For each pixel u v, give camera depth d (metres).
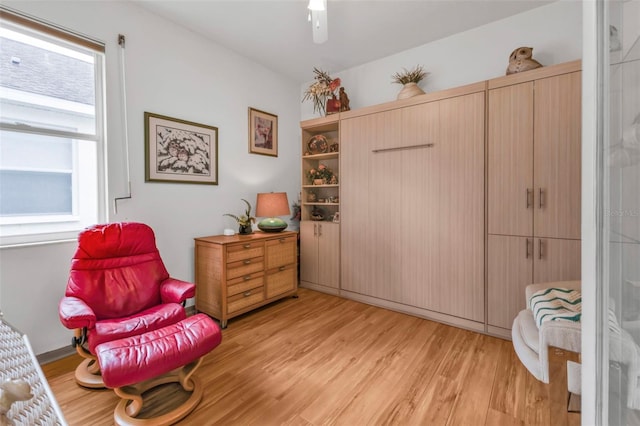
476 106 2.38
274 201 3.18
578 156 1.99
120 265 2.03
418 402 1.58
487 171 2.34
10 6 1.80
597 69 0.65
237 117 3.28
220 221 3.12
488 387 1.70
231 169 3.23
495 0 2.36
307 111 4.09
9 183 1.92
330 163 3.91
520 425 1.41
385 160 2.91
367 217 3.06
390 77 3.30
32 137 2.00
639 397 0.58
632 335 0.59
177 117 2.71
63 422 0.54
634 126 0.57
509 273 2.27
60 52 2.08
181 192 2.76
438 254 2.61
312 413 1.50
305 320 2.69
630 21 0.57
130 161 2.40
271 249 3.02
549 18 2.42
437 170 2.59
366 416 1.48
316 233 3.53
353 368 1.90
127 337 1.60
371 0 2.33
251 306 2.79
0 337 0.76
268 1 2.36
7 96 1.88
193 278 2.86
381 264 2.98
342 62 3.46
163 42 2.59
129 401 1.56
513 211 2.24
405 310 2.83
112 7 2.26
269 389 1.69
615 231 0.62
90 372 1.79
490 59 2.69
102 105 2.27
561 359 1.29
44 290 1.99
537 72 2.11
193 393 1.61
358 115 3.10
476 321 2.43
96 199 2.27
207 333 1.60
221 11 2.49
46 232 2.05
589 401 0.68
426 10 2.47
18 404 0.54
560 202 2.05
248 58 3.37
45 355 1.99
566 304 1.44
